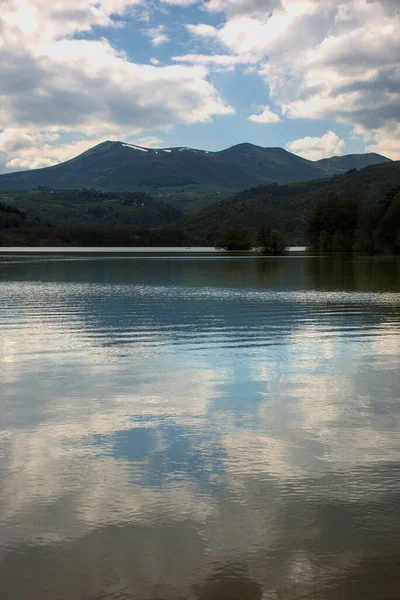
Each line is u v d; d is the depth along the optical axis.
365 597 4.64
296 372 12.82
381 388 11.34
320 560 5.12
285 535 5.54
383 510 6.05
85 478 6.86
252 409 9.87
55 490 6.53
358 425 8.95
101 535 5.54
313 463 7.36
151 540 5.45
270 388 11.37
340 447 7.95
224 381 11.98
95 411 9.75
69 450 7.83
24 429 8.76
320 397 10.66
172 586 4.77
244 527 5.69
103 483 6.72
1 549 5.30
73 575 4.91
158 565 5.05
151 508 6.09
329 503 6.22
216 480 6.82
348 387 11.44
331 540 5.45
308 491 6.52
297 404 10.19
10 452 7.75
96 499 6.30
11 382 11.91
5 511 6.01
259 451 7.79
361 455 7.64
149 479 6.84
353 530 5.63
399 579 4.85
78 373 12.75
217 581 4.83
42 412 9.70
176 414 9.56
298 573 4.93
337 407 9.99
